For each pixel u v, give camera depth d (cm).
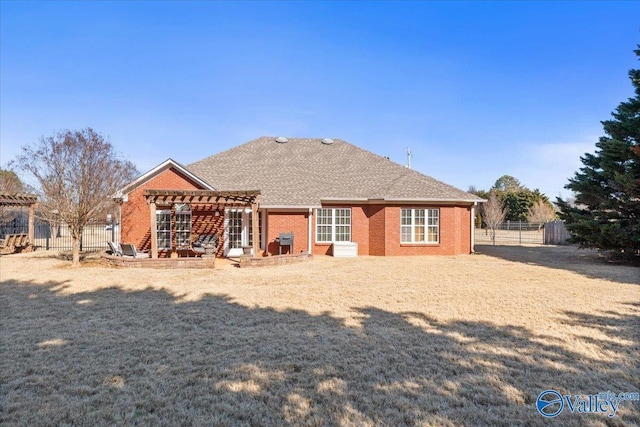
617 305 862
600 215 1716
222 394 440
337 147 2678
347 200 2064
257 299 933
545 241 3192
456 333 661
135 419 384
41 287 1080
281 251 1953
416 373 498
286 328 696
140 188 1895
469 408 409
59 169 1483
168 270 1421
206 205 1953
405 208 2070
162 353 571
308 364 528
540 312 801
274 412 400
